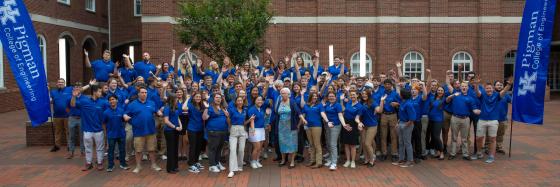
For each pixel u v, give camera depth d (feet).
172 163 34.30
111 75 40.86
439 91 37.81
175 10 84.28
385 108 37.99
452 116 38.27
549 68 111.65
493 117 36.96
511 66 92.53
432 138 39.58
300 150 38.17
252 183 31.48
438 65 86.89
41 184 31.48
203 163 37.76
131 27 103.45
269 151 42.34
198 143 35.06
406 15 86.74
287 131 35.42
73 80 91.25
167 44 83.51
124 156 35.47
